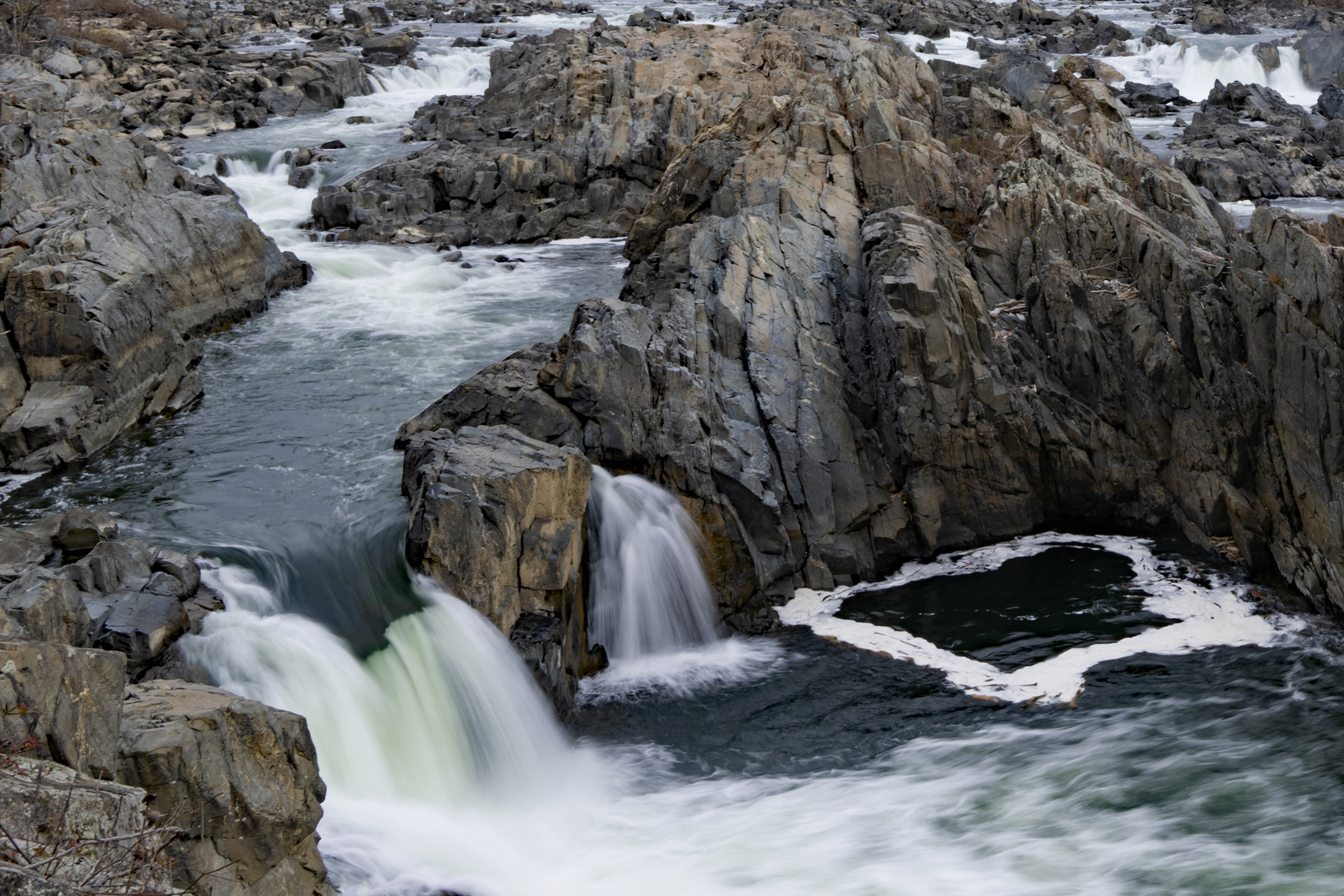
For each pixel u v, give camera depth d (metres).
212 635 14.05
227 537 16.69
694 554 17.97
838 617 18.17
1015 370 20.12
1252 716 15.15
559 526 16.14
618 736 15.52
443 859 12.75
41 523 15.91
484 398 18.78
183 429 21.27
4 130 26.55
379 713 14.23
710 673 16.91
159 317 22.53
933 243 20.67
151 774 9.41
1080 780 14.09
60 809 8.10
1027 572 19.11
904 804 13.84
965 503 19.94
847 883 12.41
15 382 20.23
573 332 19.11
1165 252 19.91
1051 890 12.17
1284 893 11.95
